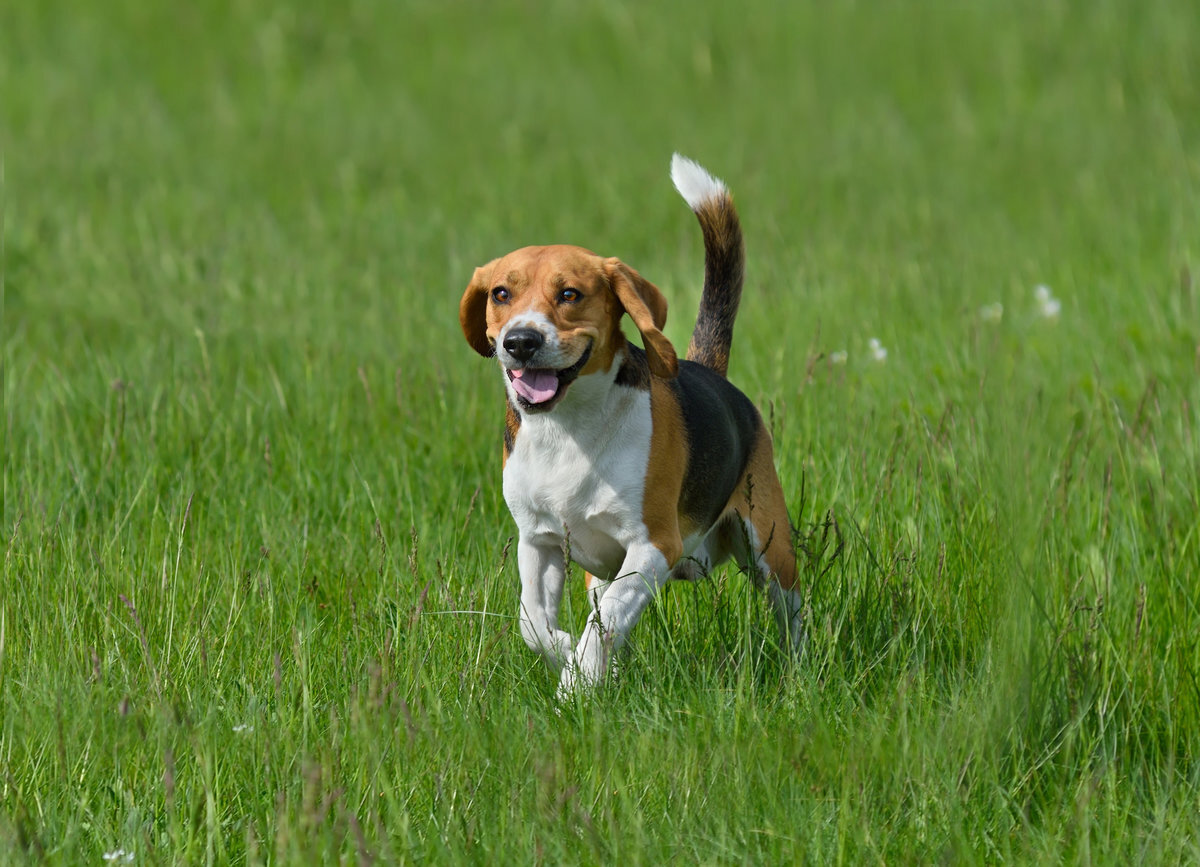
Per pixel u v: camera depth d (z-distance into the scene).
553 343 7.62
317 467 11.09
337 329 14.83
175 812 6.11
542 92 31.02
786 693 7.49
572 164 25.09
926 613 8.23
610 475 8.06
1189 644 7.96
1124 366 13.30
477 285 8.34
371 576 8.98
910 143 26.22
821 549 8.67
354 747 6.63
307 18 36.09
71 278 17.23
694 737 6.84
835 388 12.16
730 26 34.75
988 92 29.61
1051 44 31.34
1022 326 14.59
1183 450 10.74
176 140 26.88
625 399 8.12
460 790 6.30
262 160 25.45
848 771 6.48
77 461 10.66
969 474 10.02
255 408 12.06
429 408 12.26
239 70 32.91
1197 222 18.36
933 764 6.55
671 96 30.66
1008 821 6.38
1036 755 6.94
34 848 5.64
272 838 5.97
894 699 7.14
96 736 6.68
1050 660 7.31
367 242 19.62
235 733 6.71
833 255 18.20
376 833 5.78
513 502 8.40
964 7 34.44
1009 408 10.57
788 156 25.36
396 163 25.30
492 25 36.34
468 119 28.98
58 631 7.81
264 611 8.27
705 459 8.62
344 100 30.64
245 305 15.73
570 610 8.00
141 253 18.31
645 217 21.28
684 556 8.77
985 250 18.69
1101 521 9.48
